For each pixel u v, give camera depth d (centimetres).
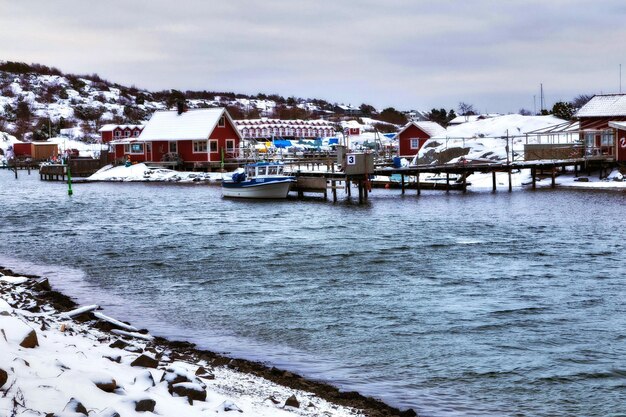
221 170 8819
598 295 2116
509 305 2002
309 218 4366
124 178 8706
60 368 955
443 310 1952
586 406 1242
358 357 1534
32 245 3366
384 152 8819
